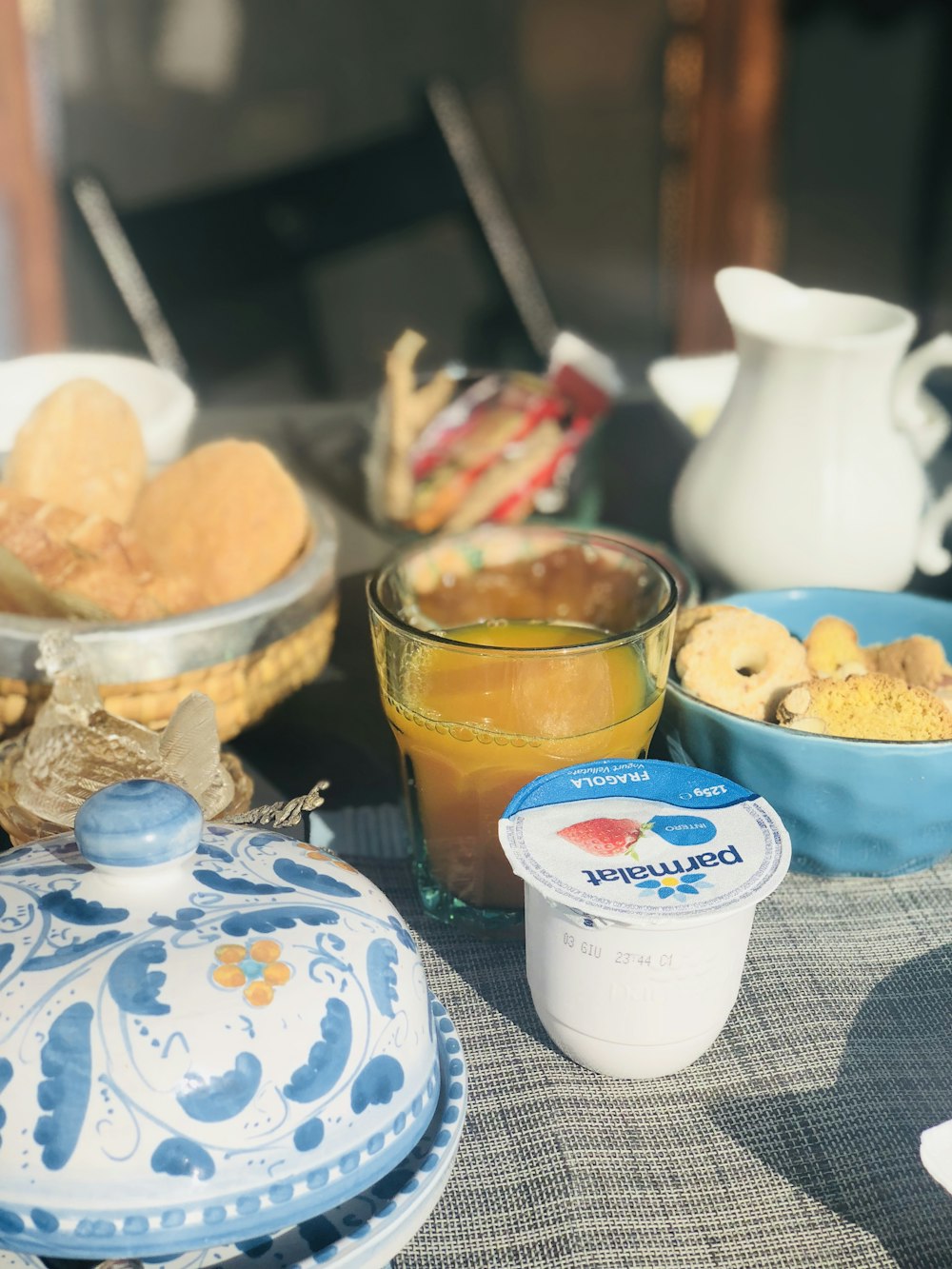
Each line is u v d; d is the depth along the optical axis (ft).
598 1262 1.39
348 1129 1.30
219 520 2.32
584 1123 1.59
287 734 2.43
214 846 1.50
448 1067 1.53
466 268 8.73
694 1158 1.55
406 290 8.74
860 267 10.59
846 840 1.98
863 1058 1.71
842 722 1.96
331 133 9.41
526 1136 1.57
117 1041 1.25
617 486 3.50
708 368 3.64
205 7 8.80
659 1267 1.39
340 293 8.64
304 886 1.47
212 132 9.17
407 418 3.09
